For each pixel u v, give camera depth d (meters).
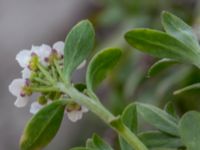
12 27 1.00
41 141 0.22
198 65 0.22
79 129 0.83
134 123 0.23
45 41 0.97
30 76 0.22
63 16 0.96
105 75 0.23
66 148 0.87
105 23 0.64
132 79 0.54
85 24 0.23
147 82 0.53
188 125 0.21
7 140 0.97
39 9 0.99
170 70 0.49
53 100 0.22
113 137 0.53
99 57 0.22
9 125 0.97
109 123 0.21
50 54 0.23
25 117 0.97
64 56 0.22
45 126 0.22
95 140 0.23
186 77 0.46
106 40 0.59
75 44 0.22
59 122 0.22
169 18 0.23
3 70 0.99
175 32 0.23
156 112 0.23
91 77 0.22
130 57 0.55
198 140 0.21
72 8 0.95
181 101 0.45
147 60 0.54
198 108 0.45
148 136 0.23
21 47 0.99
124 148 0.22
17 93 0.22
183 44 0.22
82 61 0.22
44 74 0.22
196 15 0.52
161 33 0.22
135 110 0.23
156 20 0.58
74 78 0.82
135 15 0.59
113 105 0.56
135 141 0.21
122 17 0.62
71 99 0.21
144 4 0.59
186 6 0.57
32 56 0.22
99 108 0.21
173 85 0.47
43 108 0.21
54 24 0.96
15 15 1.00
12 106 0.98
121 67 0.55
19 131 0.97
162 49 0.22
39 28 0.98
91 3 0.85
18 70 0.99
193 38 0.23
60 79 0.22
